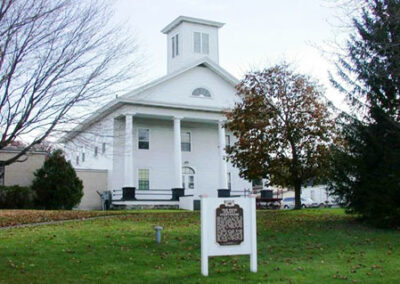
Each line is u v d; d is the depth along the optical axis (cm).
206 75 3531
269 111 2500
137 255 1180
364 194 1739
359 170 1711
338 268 1083
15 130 1073
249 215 1043
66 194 2941
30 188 2930
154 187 3444
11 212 2106
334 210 2384
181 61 3628
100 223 1727
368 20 1586
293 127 2450
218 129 3659
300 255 1230
